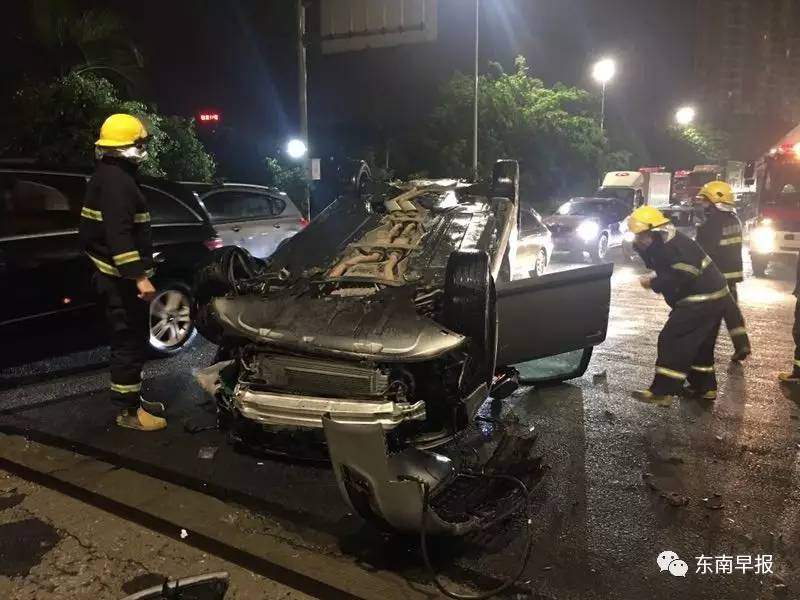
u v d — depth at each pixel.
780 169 12.48
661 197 25.84
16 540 3.49
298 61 14.01
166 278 6.46
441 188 6.07
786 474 4.16
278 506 3.74
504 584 3.03
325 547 3.38
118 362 4.68
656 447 4.55
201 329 4.85
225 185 8.59
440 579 3.13
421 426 4.03
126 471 4.18
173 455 4.36
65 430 4.75
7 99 12.35
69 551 3.40
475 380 4.23
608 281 5.48
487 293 3.99
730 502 3.82
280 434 4.10
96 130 11.80
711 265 5.28
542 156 28.45
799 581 3.11
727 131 63.19
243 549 3.34
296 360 3.94
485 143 26.53
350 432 2.90
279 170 18.53
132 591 3.08
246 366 4.11
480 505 3.68
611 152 33.16
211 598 2.73
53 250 5.68
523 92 28.72
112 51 13.21
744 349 6.48
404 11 13.27
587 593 3.00
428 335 3.79
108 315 4.64
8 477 4.21
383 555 3.31
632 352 7.00
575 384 5.92
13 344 6.84
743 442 4.64
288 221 9.31
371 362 3.79
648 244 5.34
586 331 5.42
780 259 12.64
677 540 3.44
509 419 4.99
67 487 4.02
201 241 6.73
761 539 3.45
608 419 5.07
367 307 4.09
